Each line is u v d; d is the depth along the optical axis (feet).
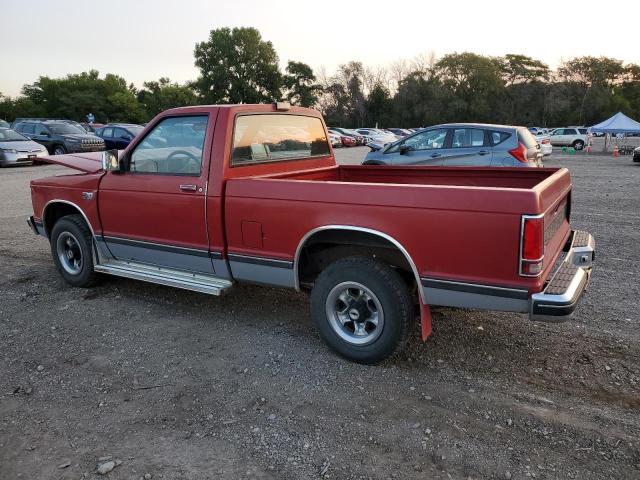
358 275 11.54
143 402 10.75
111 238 16.24
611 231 25.34
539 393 10.82
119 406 10.61
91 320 15.07
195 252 14.15
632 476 8.34
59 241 17.76
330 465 8.71
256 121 14.57
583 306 15.40
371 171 18.06
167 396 10.96
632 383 11.11
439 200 10.40
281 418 10.09
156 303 16.40
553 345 12.95
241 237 13.19
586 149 102.27
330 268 12.02
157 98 313.12
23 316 15.39
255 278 13.38
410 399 10.67
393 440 9.36
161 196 14.46
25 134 73.61
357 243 11.78
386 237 11.03
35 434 9.71
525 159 32.68
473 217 10.11
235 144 13.74
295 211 12.14
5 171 58.75
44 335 14.03
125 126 73.82
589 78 258.57
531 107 260.42
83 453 9.14
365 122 269.03
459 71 253.85
